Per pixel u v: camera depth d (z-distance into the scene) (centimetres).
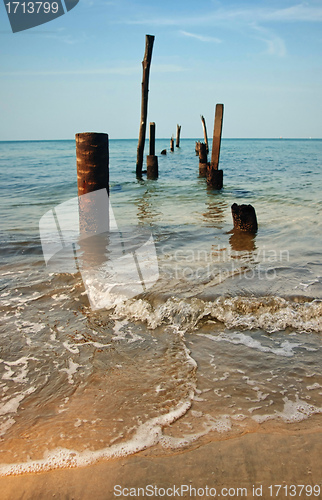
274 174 1567
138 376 239
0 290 365
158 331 297
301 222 642
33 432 193
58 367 250
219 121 1070
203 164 1438
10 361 257
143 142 1375
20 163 2330
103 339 284
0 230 582
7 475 168
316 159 2723
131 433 192
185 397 220
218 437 189
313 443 184
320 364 252
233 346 275
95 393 223
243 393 223
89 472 170
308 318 310
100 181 490
